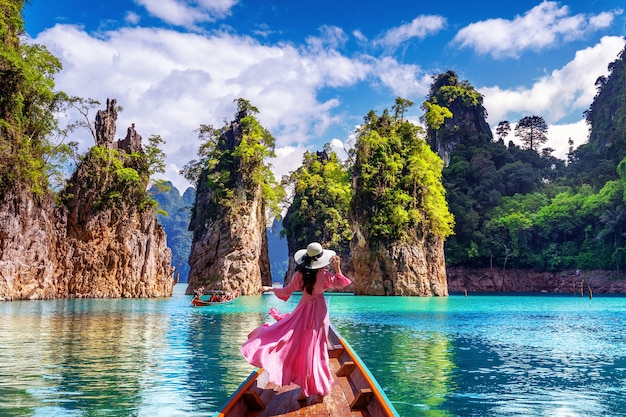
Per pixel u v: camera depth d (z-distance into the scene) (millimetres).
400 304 45906
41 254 49688
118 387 10898
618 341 19938
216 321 26812
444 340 19859
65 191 56656
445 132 133125
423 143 73500
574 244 97750
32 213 49125
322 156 102750
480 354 16328
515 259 97875
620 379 12430
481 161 114125
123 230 56500
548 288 94750
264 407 5883
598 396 10695
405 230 66188
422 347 17781
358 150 70125
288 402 6145
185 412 8977
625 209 90250
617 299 61344
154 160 61812
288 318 6508
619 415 9258
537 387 11508
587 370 13664
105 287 54688
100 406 9328
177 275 66312
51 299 50000
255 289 69438
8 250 45938
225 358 14703
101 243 55531
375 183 67500
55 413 8828
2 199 46438
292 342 6238
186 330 22203
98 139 59281
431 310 38062
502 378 12469
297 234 91750
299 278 6527
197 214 76375
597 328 25281
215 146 78438
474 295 78625
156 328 23016
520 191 113312
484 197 108250
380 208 66812
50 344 17438
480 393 10867
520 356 16016
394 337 20688
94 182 56562
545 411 9500
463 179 110125
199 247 70312
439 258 69375
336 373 7453
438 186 73500
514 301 54406
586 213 97312
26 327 23000
